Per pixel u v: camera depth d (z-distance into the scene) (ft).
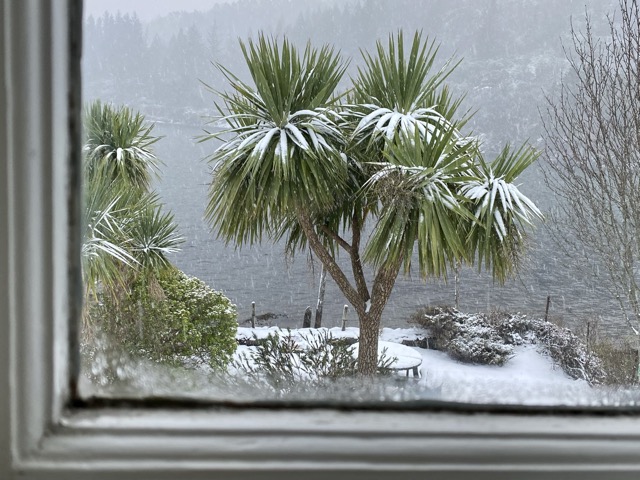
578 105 13.84
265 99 11.35
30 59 1.17
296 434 1.31
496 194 11.94
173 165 9.54
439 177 11.14
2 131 1.16
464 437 1.34
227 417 1.35
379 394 1.50
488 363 11.34
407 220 11.23
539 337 11.80
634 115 13.41
